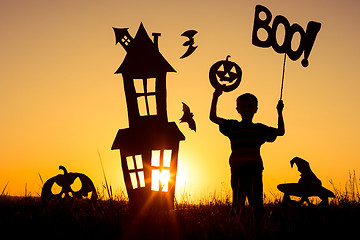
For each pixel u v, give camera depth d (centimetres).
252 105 638
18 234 479
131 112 723
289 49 707
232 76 650
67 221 533
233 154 619
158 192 701
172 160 712
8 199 672
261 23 704
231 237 461
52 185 771
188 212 617
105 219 519
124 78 726
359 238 476
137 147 712
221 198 732
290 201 740
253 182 603
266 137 637
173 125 729
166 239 464
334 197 731
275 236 484
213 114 639
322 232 494
